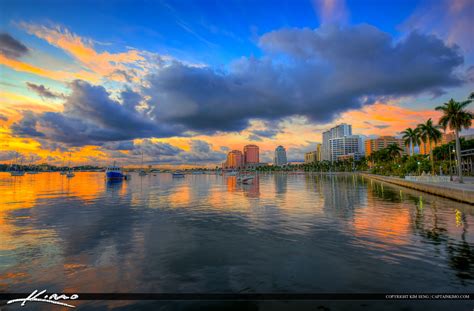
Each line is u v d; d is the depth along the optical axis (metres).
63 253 14.61
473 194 30.94
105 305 9.17
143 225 22.00
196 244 16.14
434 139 75.44
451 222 21.36
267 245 15.75
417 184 52.88
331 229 19.56
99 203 37.47
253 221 23.34
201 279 11.09
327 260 13.05
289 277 11.16
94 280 11.13
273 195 48.19
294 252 14.36
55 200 41.41
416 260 12.80
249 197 45.34
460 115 52.44
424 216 24.16
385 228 19.55
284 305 9.01
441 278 10.82
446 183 50.31
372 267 12.05
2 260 13.55
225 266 12.51
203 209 31.27
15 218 25.42
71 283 10.89
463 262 12.48
